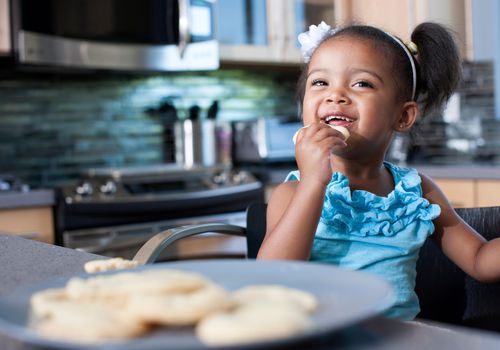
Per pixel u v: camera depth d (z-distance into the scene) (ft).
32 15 8.05
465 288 4.14
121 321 1.52
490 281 3.93
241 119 11.50
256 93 11.66
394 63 4.16
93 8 8.64
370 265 3.90
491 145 11.71
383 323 1.88
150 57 9.21
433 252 4.21
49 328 1.54
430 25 4.59
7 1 8.09
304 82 4.80
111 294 1.65
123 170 9.22
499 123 11.75
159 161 10.73
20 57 8.00
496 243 3.97
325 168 3.58
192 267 2.14
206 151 10.18
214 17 9.71
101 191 8.63
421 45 4.58
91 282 1.80
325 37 4.48
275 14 10.68
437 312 4.18
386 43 4.18
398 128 4.29
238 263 2.16
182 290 1.59
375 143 4.07
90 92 10.12
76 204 8.15
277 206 4.11
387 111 4.09
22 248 3.32
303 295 1.67
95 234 8.28
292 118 11.31
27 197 7.88
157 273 1.75
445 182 9.10
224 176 9.51
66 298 1.75
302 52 4.82
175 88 10.87
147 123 10.62
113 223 8.41
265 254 3.49
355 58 4.02
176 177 9.29
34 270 2.80
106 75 10.24
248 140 10.65
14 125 9.51
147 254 3.67
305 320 1.47
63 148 9.90
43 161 9.74
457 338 1.74
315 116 4.06
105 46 8.78
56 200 8.16
